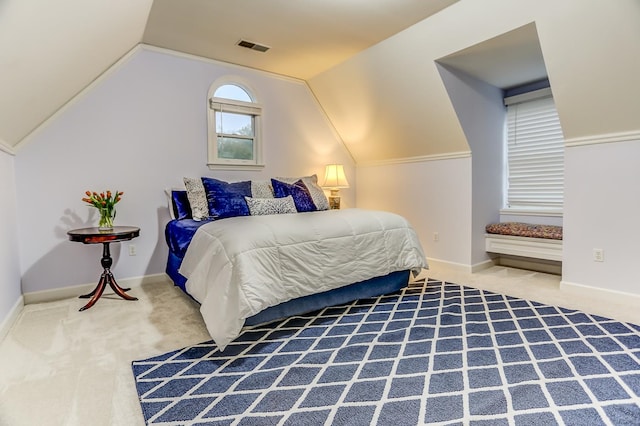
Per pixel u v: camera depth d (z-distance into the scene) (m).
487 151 3.98
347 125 4.79
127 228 3.06
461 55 3.18
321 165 4.90
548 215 3.87
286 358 1.92
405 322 2.41
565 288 3.07
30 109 2.47
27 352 2.02
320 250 2.52
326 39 3.37
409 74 3.57
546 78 3.80
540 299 2.86
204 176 3.91
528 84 3.98
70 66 2.43
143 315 2.62
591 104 2.72
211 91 3.91
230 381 1.69
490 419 1.38
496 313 2.55
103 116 3.28
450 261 4.03
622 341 2.04
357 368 1.79
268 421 1.39
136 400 1.55
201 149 3.88
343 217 2.88
